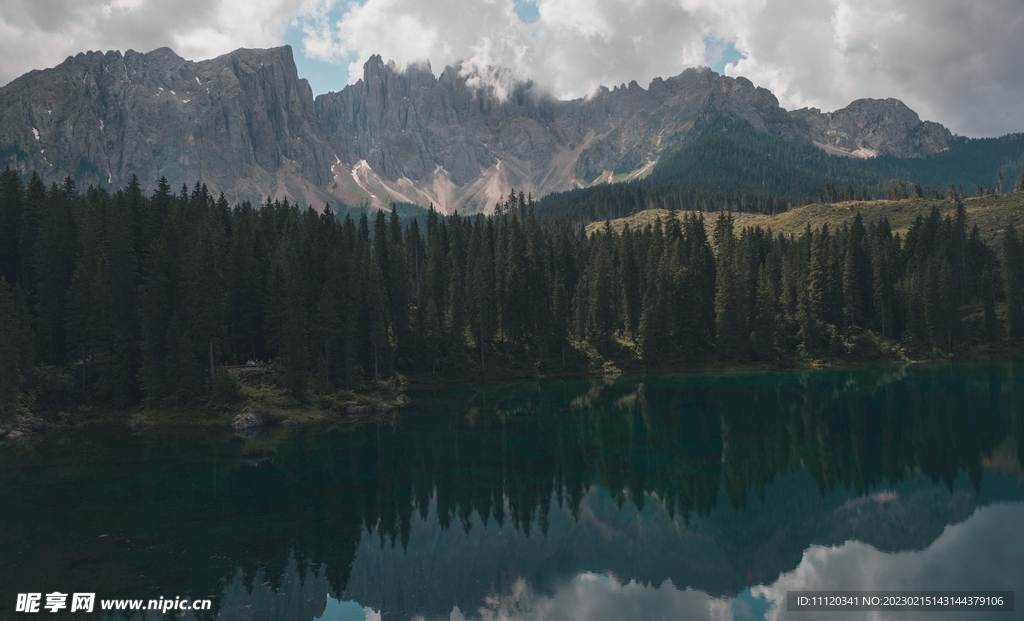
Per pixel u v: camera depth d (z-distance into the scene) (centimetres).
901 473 5600
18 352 8431
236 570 3644
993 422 7406
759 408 9019
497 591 3538
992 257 17225
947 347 14525
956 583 3509
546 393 11300
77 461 6319
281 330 9888
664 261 15438
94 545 3959
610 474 5775
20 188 10962
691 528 4497
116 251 9250
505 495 5206
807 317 14475
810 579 3641
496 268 14812
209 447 7031
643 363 14125
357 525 4475
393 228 16638
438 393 11594
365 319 11138
